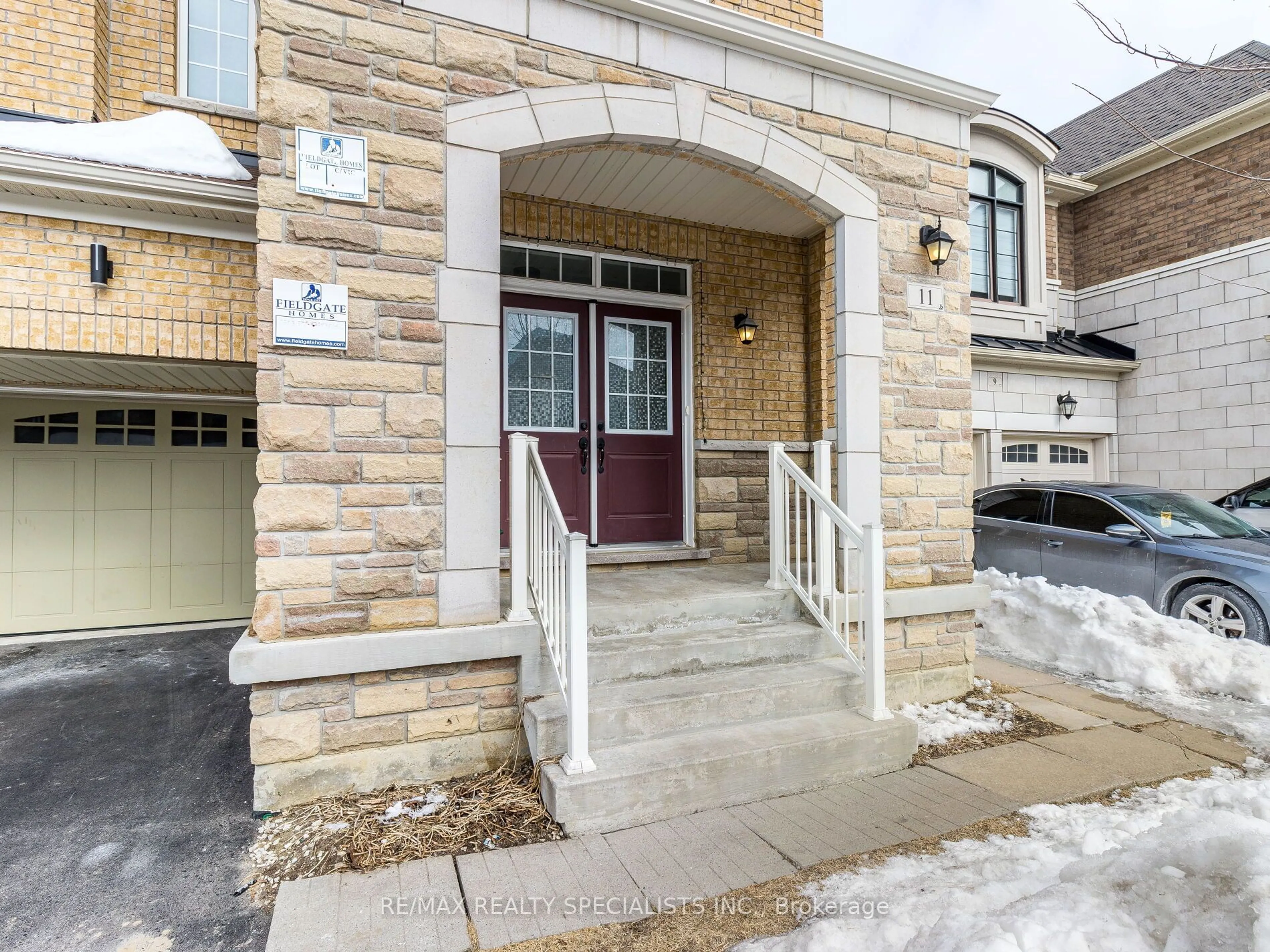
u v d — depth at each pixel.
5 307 3.77
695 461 5.49
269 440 2.93
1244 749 3.68
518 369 5.12
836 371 4.25
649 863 2.58
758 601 4.12
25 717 4.18
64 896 2.41
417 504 3.16
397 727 3.14
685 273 5.59
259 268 2.94
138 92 5.45
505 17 3.37
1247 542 5.38
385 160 3.14
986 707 4.33
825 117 4.15
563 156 4.26
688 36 3.78
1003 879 2.33
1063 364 9.20
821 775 3.23
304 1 3.02
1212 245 8.91
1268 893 1.69
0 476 6.23
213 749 3.70
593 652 3.47
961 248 4.56
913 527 4.34
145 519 6.64
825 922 2.11
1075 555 6.05
